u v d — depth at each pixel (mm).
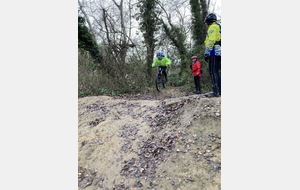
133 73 9781
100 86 8984
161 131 3752
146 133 3916
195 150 2838
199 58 8922
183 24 19875
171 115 4098
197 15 11219
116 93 8789
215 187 2221
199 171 2502
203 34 11133
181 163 2742
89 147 3984
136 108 5414
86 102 6777
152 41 12305
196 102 3822
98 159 3574
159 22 12672
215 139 2869
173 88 10617
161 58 7836
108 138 4113
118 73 9523
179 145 3070
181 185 2420
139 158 3252
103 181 3025
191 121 3377
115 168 3215
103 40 10219
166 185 2512
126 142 3811
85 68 8836
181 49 13617
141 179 2789
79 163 3598
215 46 3469
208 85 8258
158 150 3203
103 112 5551
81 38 9328
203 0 10469
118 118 4973
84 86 8648
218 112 3248
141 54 9938
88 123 5055
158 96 8406
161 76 8102
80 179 3182
